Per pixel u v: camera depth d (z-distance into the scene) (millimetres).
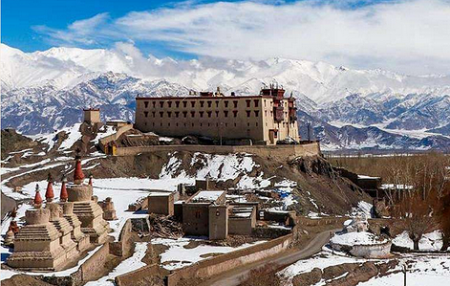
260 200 152500
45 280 77625
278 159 190750
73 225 90062
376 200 178750
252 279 96688
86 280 82625
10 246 92250
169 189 160750
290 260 110375
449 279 106188
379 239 122562
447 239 131750
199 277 95000
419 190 177625
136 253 100062
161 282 88062
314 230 135500
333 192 181375
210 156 189125
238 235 120438
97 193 151750
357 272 106312
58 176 173500
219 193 138500
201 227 120938
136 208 131250
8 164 186375
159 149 195875
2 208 126125
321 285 98625
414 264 115312
